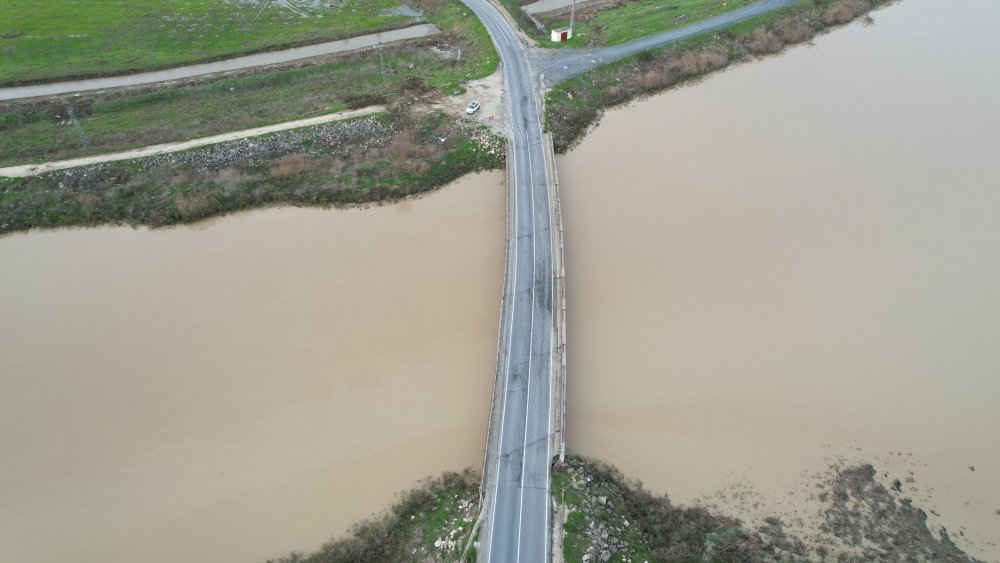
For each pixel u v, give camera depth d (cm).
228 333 4109
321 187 5256
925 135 5803
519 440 3316
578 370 3850
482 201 5197
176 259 4712
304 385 3781
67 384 3834
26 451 3503
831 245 4666
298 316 4206
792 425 3534
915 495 3198
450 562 2873
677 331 4081
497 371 3659
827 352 3919
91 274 4597
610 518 3038
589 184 5362
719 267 4522
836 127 5978
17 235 4994
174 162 5538
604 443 3459
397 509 3191
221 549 3064
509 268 4350
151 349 4025
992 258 4481
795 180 5306
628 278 4456
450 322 4147
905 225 4809
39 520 3209
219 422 3606
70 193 5231
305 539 3091
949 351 3884
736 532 3052
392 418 3609
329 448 3472
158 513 3219
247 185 5294
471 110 6019
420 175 5400
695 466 3347
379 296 4338
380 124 6009
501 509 3019
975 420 3522
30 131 6156
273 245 4803
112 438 3550
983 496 3189
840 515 3119
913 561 2923
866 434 3478
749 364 3869
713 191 5222
